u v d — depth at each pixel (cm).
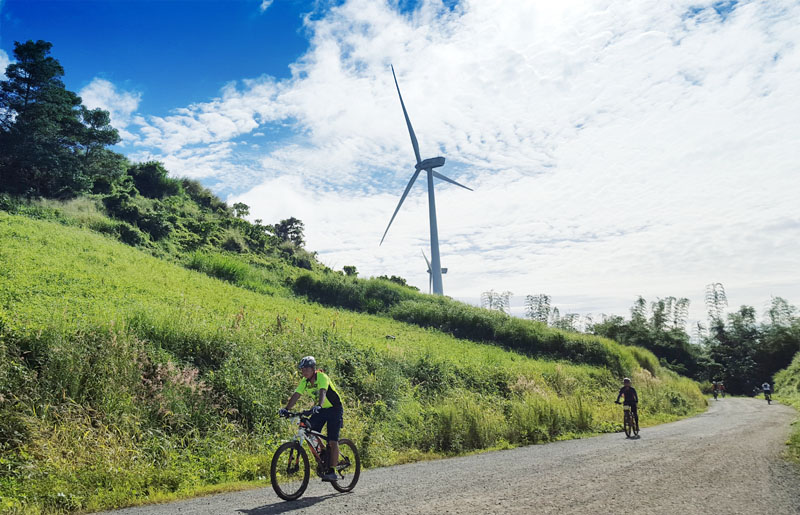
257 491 774
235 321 1677
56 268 2161
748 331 9688
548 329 4456
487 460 1086
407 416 1481
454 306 4609
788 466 896
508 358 3331
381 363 1864
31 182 4728
